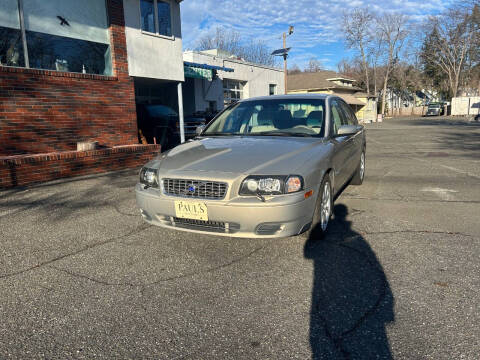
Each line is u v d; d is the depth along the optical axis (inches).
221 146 150.3
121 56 398.0
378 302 99.6
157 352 81.8
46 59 334.3
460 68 2297.0
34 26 323.6
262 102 190.1
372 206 197.2
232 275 118.4
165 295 107.0
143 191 138.8
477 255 129.0
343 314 94.5
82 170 319.3
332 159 151.6
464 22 2144.4
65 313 98.9
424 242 142.5
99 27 381.4
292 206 120.2
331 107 181.9
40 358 80.7
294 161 130.3
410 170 315.0
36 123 318.0
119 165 354.0
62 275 122.1
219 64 853.8
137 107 541.0
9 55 305.9
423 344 81.7
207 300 103.5
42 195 240.1
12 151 302.5
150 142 532.7
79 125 354.6
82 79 354.3
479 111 1924.2
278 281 113.3
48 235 162.2
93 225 175.2
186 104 780.6
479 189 234.7
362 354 79.1
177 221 132.3
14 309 101.5
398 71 2600.9
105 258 135.3
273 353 80.4
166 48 462.9
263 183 120.6
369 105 2090.3
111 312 98.8
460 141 569.3
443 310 94.7
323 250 136.5
